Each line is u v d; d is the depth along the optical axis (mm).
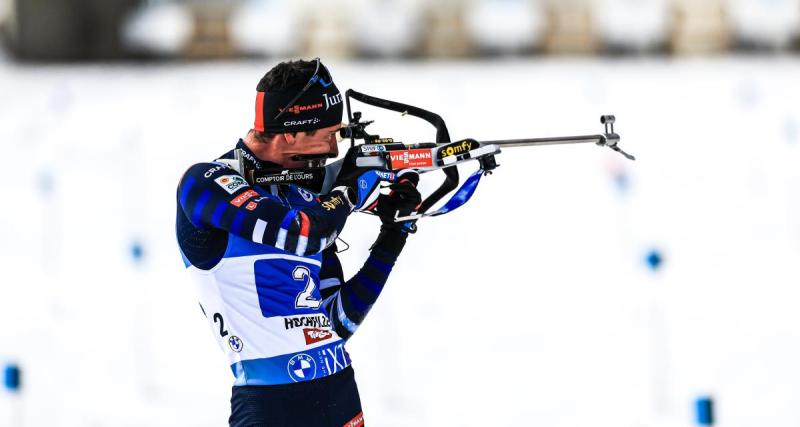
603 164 46594
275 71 10352
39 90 74312
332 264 11062
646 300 27391
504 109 61812
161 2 95188
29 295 29578
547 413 19469
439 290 29125
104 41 93188
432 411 19734
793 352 22781
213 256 10203
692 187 42469
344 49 91938
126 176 46406
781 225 35906
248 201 9828
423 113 11352
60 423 19500
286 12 92812
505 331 25172
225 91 71938
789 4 89312
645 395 20250
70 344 25016
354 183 10602
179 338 25453
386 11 91500
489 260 32312
